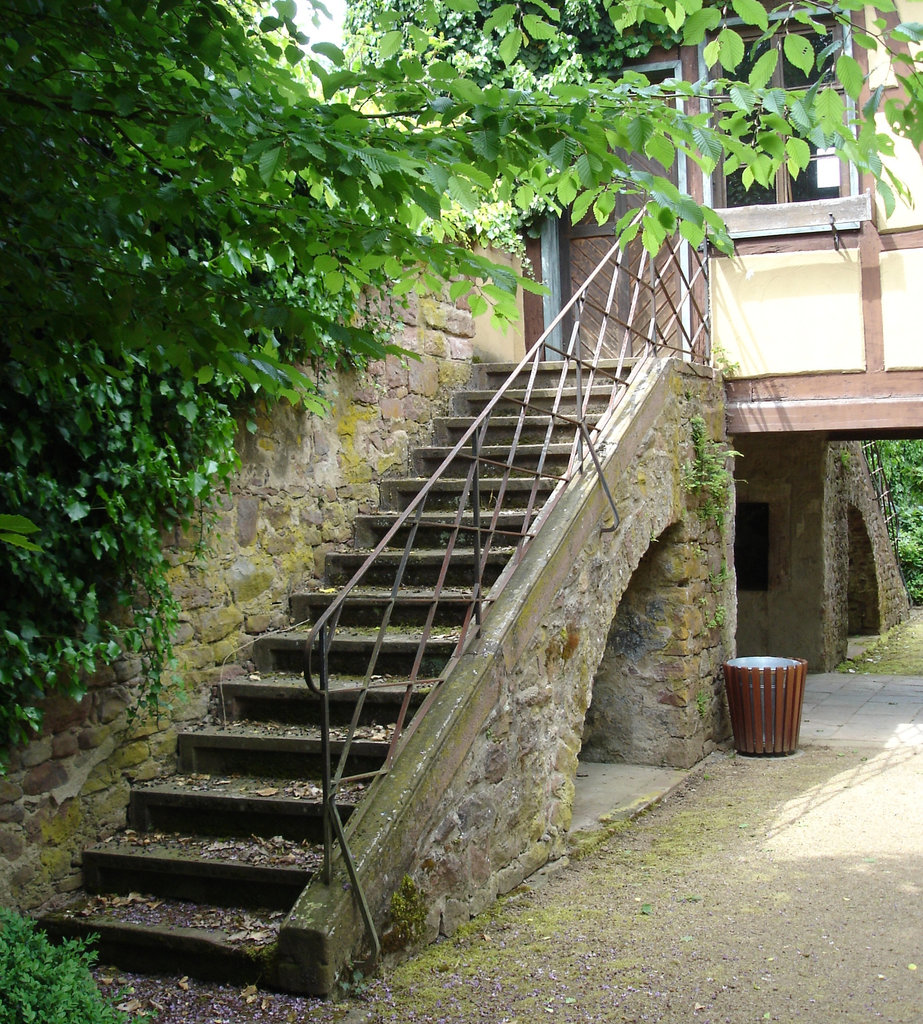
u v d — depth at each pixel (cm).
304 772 482
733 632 816
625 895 470
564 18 924
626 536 623
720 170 877
